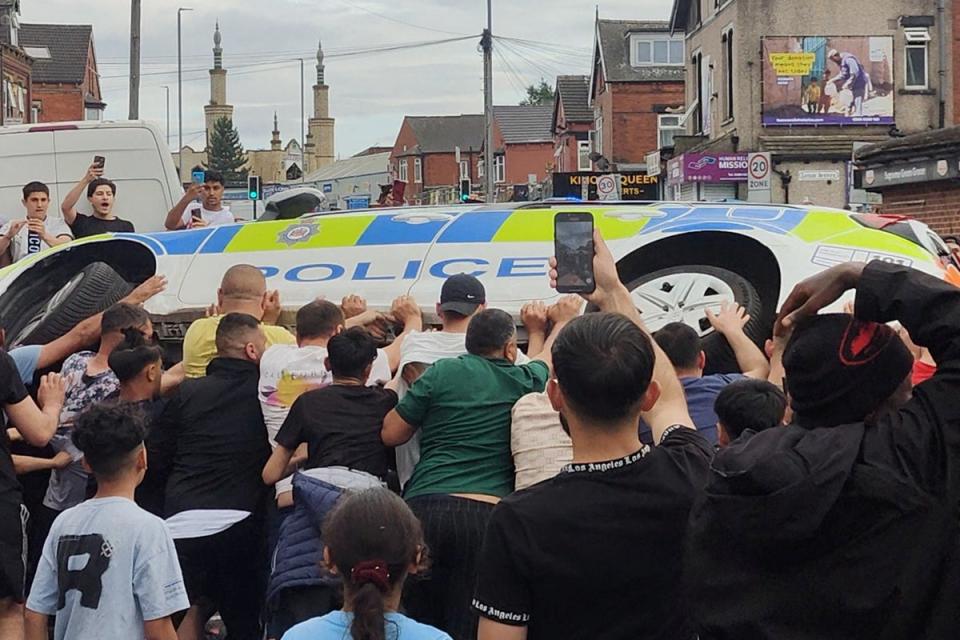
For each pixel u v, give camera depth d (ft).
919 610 8.73
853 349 9.26
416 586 17.06
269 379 18.61
